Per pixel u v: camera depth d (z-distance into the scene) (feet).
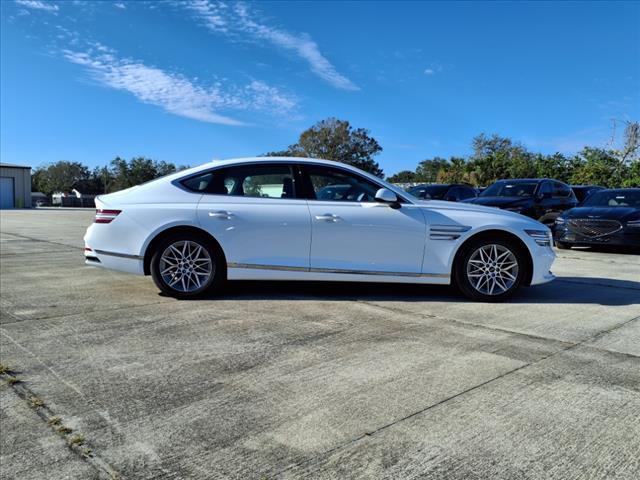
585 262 29.22
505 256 17.58
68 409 9.11
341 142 196.13
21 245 35.91
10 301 17.16
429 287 20.03
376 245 17.26
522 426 8.52
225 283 20.29
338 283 20.56
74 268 24.61
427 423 8.63
